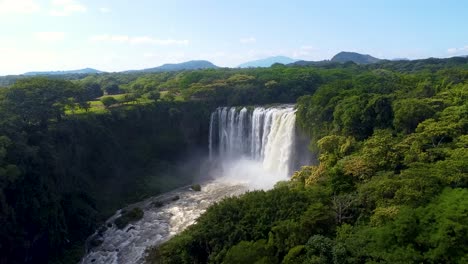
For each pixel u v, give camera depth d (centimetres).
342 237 3042
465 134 4284
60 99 6556
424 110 4862
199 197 6850
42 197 5069
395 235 2847
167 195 7175
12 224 4569
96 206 6372
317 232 3247
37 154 5331
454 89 5638
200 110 9175
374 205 3434
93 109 7881
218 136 9344
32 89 6281
